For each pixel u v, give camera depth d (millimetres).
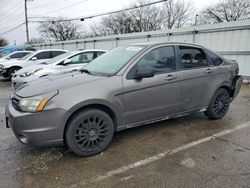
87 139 3266
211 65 4531
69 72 4137
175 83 3934
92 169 2971
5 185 2637
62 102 3012
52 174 2861
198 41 11930
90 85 3236
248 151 3422
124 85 3434
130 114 3564
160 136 3992
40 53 11117
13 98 3291
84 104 3119
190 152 3402
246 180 2697
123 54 3941
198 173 2855
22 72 7543
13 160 3199
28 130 2947
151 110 3760
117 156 3307
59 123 3014
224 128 4363
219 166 3004
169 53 3973
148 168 2986
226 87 4871
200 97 4391
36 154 3367
